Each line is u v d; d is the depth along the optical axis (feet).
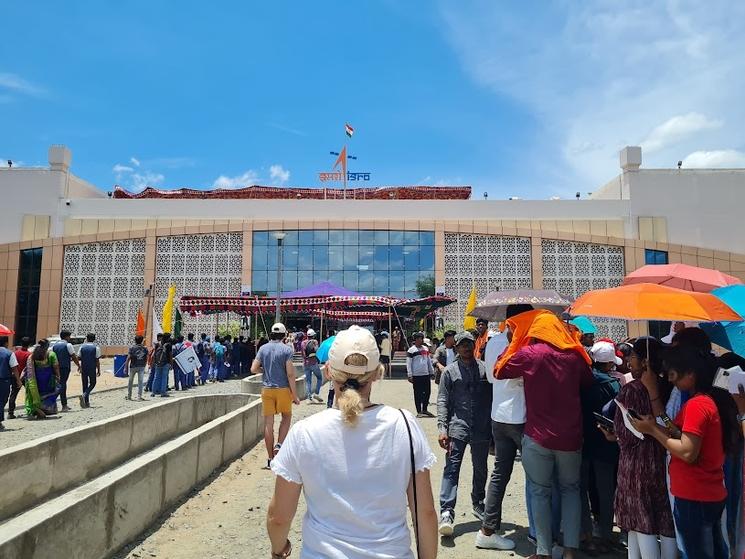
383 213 130.21
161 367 52.65
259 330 100.99
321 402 47.96
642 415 11.79
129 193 149.89
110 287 121.70
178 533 16.37
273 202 130.72
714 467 10.69
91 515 13.25
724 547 11.43
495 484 15.37
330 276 123.13
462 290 122.42
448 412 17.30
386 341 75.87
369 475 6.59
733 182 135.13
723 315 13.21
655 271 18.01
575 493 13.39
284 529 6.97
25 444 20.99
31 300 122.11
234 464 25.32
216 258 122.31
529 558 13.88
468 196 151.33
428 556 6.78
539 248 122.62
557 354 13.43
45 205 132.36
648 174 134.92
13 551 10.23
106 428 26.27
